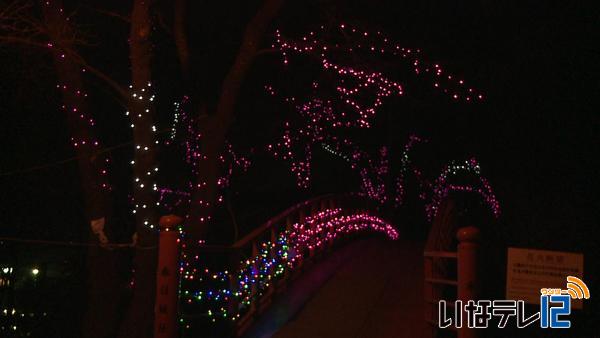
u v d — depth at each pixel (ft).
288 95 59.06
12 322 30.07
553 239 38.19
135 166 29.60
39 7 33.12
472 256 20.62
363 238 57.26
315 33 46.68
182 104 47.62
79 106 30.63
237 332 32.24
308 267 42.88
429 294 29.66
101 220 30.40
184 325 31.53
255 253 34.50
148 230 29.32
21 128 39.19
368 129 71.05
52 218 41.11
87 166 30.58
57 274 39.91
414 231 67.87
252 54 33.71
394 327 31.53
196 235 32.50
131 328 28.99
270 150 61.93
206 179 33.01
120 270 31.27
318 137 64.39
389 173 72.38
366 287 38.06
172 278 22.30
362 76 46.88
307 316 33.71
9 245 29.17
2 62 35.37
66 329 34.53
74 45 33.40
